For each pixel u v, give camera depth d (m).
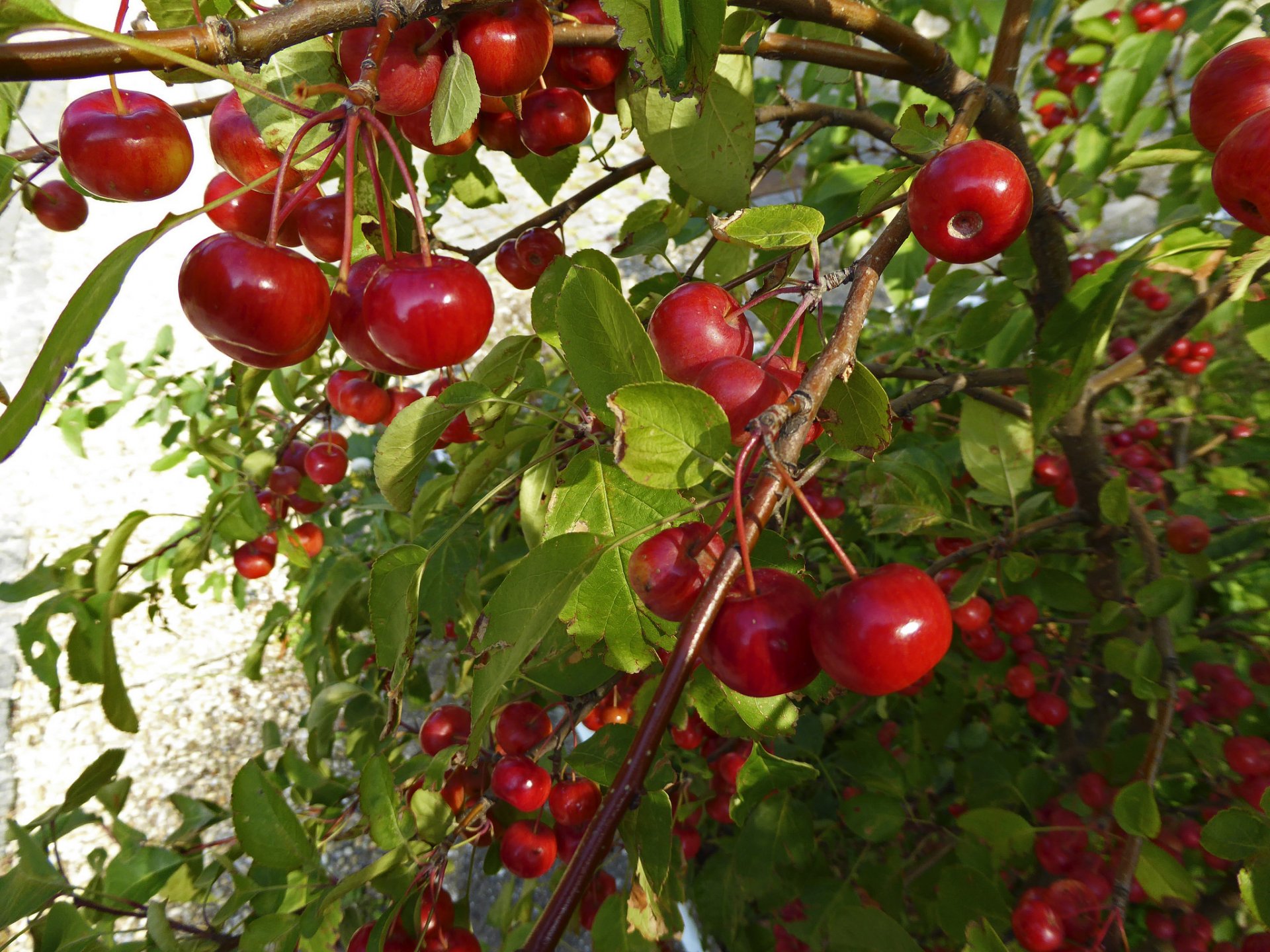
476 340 0.18
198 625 0.77
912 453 0.34
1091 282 0.25
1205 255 0.32
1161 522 0.38
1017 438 0.33
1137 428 0.48
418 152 0.46
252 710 0.69
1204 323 0.46
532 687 0.31
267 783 0.26
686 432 0.15
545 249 0.29
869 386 0.17
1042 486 0.42
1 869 0.57
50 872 0.27
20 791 0.64
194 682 0.71
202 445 0.40
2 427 0.13
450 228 1.14
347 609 0.40
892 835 0.33
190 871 0.29
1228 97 0.18
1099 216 0.47
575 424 0.25
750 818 0.32
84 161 0.19
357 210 0.22
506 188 1.22
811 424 0.15
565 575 0.16
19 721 0.69
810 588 0.16
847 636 0.14
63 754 0.66
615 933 0.25
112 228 1.23
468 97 0.18
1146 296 0.53
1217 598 0.42
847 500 0.46
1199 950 0.30
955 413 0.49
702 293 0.18
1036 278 0.32
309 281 0.16
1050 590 0.34
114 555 0.34
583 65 0.24
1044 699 0.37
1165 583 0.29
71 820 0.29
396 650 0.22
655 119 0.25
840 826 0.44
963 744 0.41
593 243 1.05
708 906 0.38
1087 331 0.24
